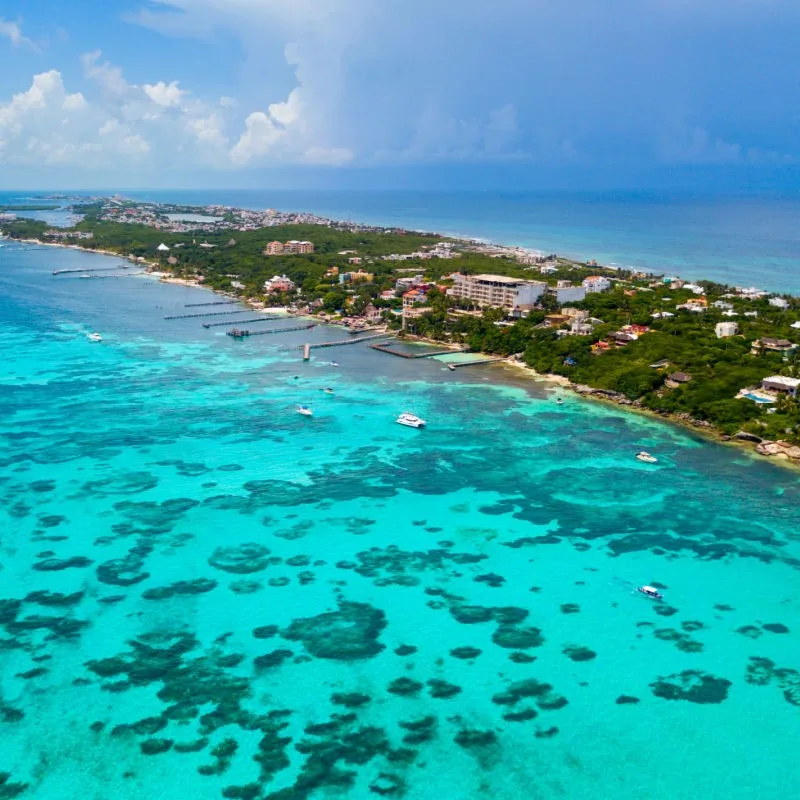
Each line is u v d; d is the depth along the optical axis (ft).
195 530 504.43
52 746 323.16
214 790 304.09
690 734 339.57
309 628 405.18
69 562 462.19
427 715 346.74
